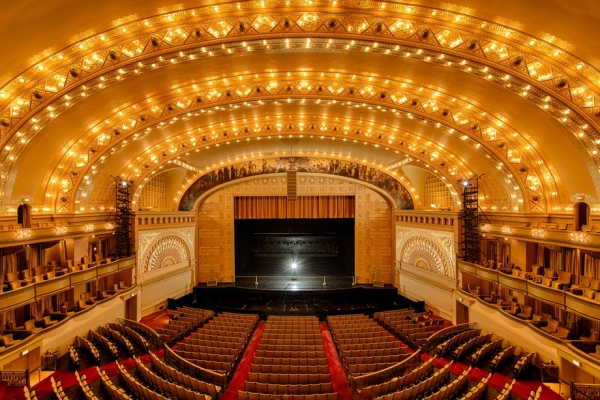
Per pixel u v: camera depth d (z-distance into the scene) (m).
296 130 24.17
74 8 10.95
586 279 15.31
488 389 13.56
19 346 14.19
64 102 14.58
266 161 30.53
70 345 17.33
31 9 10.44
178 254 28.98
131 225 24.03
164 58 13.72
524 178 19.36
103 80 14.16
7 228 16.08
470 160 22.56
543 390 13.82
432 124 19.72
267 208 31.72
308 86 18.39
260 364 14.15
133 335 18.55
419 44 12.95
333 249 35.25
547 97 13.34
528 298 19.25
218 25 12.84
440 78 16.28
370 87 18.34
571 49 11.63
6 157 15.54
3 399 12.66
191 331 20.86
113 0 11.00
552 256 18.67
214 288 29.69
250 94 18.64
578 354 13.51
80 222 21.22
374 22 12.66
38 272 18.27
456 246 23.23
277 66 16.69
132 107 18.36
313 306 27.77
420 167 27.48
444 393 12.05
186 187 30.09
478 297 21.28
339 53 15.29
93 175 21.27
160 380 12.48
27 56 12.30
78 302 19.33
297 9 12.02
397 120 21.70
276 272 33.56
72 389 13.38
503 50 12.77
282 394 12.09
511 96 15.59
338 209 31.69
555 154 17.28
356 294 29.36
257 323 23.78
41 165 17.95
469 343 17.16
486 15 11.42
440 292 24.88
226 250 31.48
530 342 16.36
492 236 21.27
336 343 18.41
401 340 19.94
